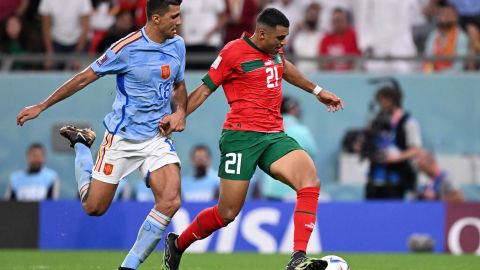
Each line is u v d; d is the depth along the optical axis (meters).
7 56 54.03
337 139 51.75
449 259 39.88
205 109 52.06
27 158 52.47
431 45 55.41
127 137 26.39
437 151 52.16
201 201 43.62
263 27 26.08
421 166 50.97
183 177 49.28
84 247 44.50
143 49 26.06
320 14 55.81
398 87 52.19
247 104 26.52
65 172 52.28
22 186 50.44
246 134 26.48
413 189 51.00
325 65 54.50
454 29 54.75
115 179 26.69
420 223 44.66
